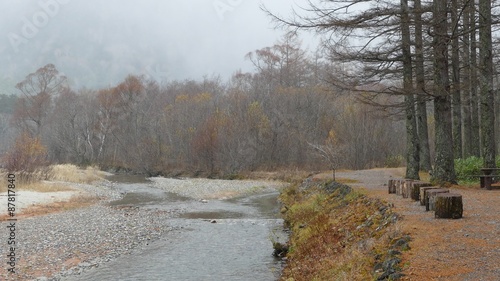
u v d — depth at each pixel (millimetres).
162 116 66625
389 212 10570
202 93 69688
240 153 51562
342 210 14164
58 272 11836
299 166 50438
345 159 45531
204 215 22828
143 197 31828
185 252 14188
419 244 7520
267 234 17000
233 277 11117
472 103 23891
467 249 7109
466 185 17188
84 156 73562
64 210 23828
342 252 9352
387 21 15484
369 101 17922
